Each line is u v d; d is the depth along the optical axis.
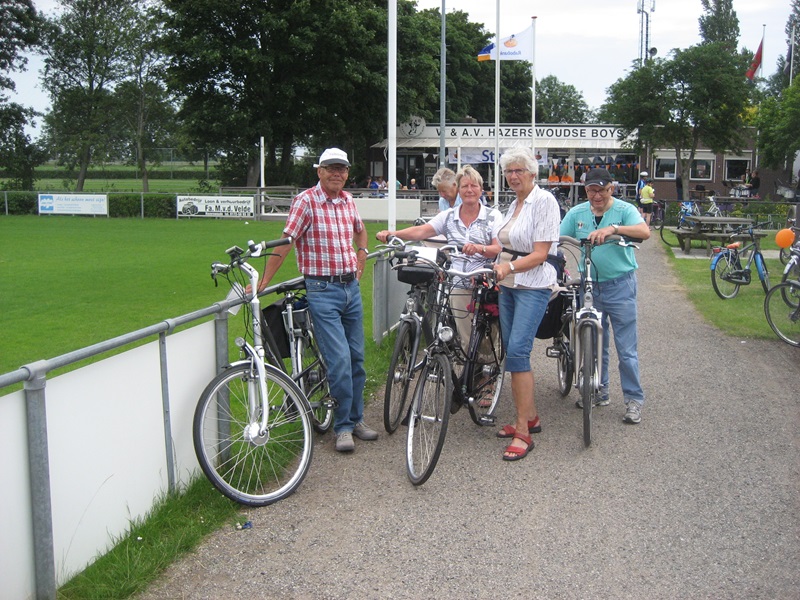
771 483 4.84
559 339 6.54
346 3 39.34
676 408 6.40
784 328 8.83
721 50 33.78
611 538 4.11
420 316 5.70
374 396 6.74
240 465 4.79
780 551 3.96
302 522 4.30
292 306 5.60
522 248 5.29
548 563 3.85
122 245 22.77
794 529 4.21
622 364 6.05
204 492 4.49
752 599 3.52
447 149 46.34
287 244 5.09
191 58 39.28
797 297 8.66
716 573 3.75
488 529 4.22
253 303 4.69
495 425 6.04
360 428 5.72
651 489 4.75
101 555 3.71
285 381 4.78
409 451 4.87
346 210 5.48
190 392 4.53
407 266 5.41
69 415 3.46
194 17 39.03
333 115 41.84
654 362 7.95
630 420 6.00
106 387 3.73
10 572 3.13
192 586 3.62
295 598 3.54
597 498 4.63
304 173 48.41
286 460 5.04
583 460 5.25
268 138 40.78
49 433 3.33
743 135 36.41
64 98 47.47
